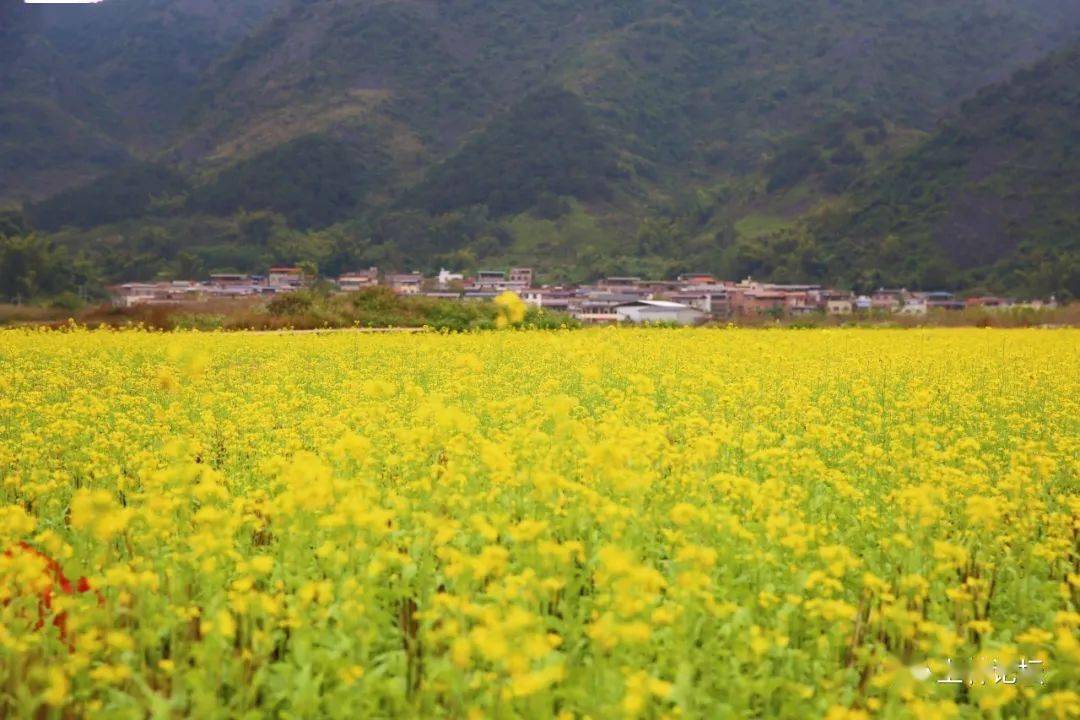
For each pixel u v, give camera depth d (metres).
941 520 8.15
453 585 6.43
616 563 5.39
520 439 9.08
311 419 11.95
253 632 5.75
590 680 5.32
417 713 5.22
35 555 6.25
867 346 26.25
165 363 20.75
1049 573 7.84
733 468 9.29
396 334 33.28
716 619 5.98
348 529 6.44
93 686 5.34
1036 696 5.80
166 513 6.88
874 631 6.39
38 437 10.69
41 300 110.56
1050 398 15.89
